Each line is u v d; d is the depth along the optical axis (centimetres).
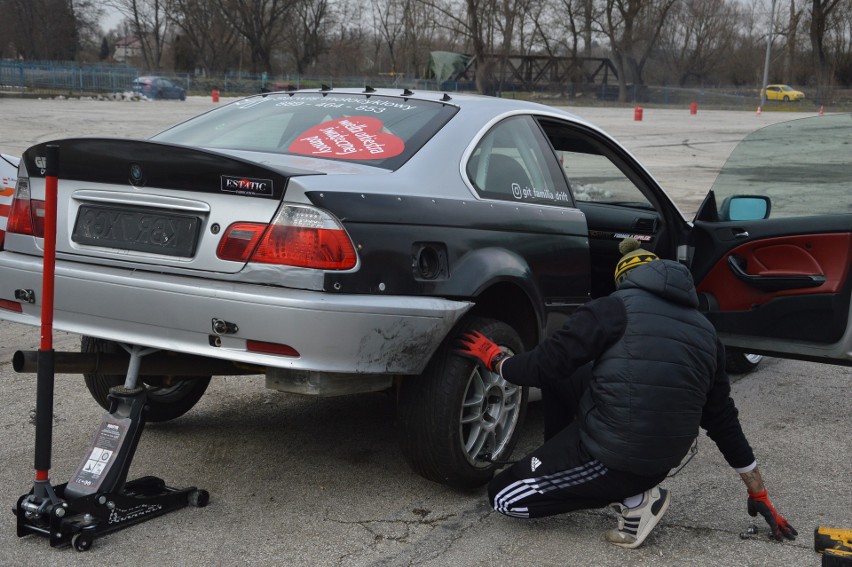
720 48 7931
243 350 311
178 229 325
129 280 325
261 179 309
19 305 367
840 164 445
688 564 317
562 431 331
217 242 316
